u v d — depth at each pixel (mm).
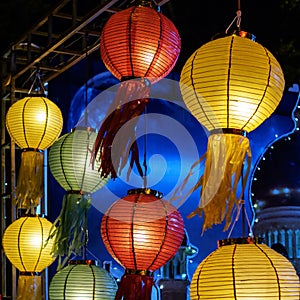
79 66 9266
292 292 5012
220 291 4961
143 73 6059
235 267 4965
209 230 9211
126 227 5762
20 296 8219
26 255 8164
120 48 5996
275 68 5098
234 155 5062
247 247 5102
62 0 8414
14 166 9734
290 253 9398
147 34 5984
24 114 8172
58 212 9086
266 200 9531
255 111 5055
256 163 9531
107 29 6098
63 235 7508
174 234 5863
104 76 9305
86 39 8461
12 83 9734
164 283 8773
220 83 4965
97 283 7066
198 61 5082
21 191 8156
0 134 10281
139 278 5828
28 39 9367
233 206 5062
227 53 4984
